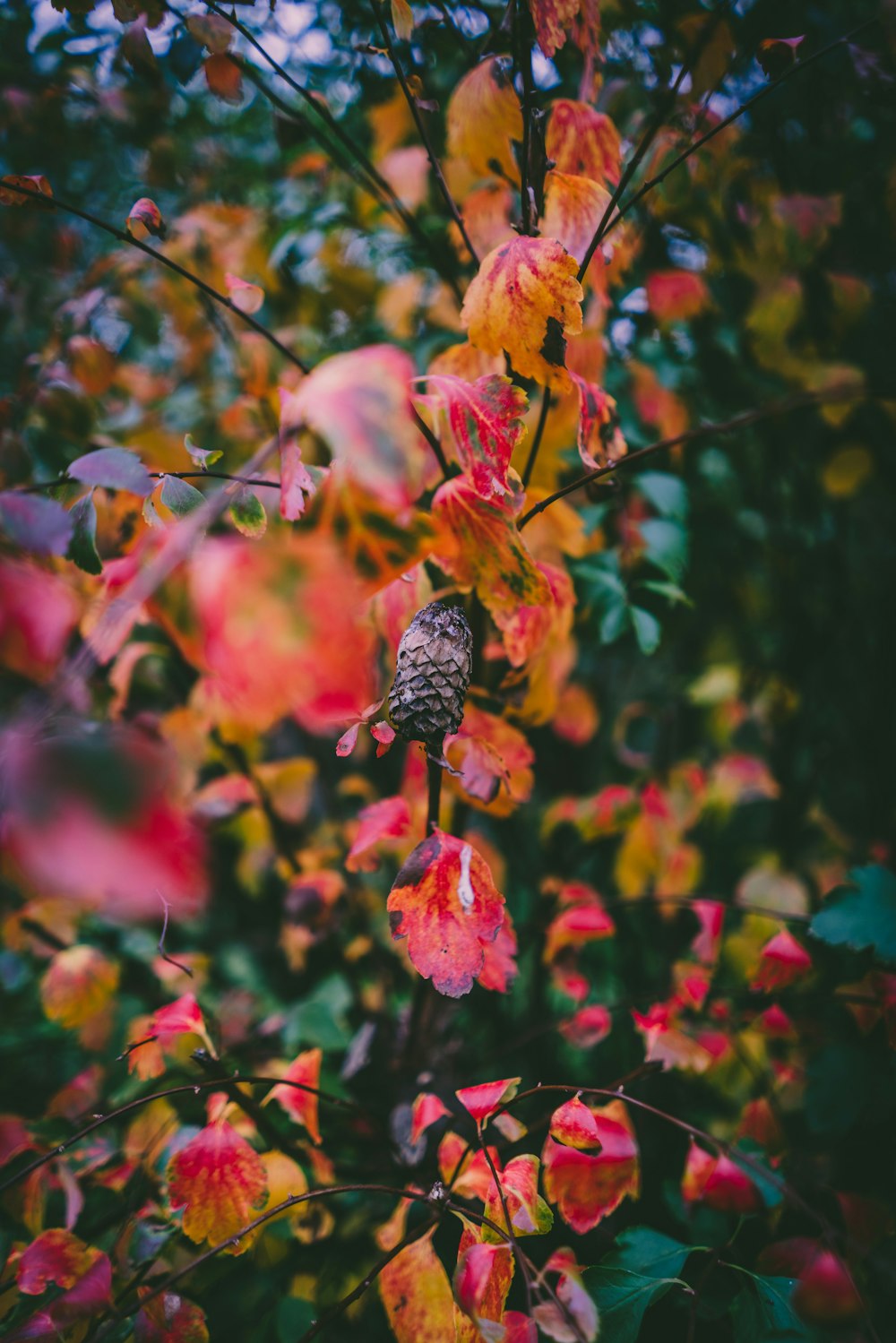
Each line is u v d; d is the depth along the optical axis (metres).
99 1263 0.38
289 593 0.29
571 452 0.51
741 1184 0.39
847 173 0.54
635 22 0.47
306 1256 0.45
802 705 0.68
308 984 0.61
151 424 0.56
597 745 0.70
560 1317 0.32
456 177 0.51
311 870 0.54
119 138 0.55
